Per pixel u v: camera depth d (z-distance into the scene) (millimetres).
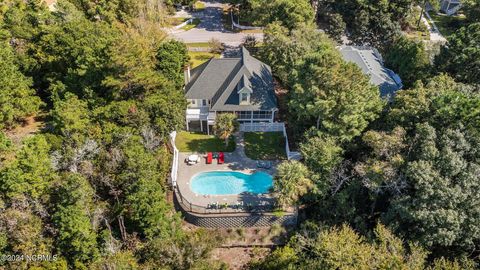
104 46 49781
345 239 36844
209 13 92875
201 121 55906
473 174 36938
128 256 35188
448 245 38719
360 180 44188
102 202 38375
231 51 75812
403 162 40250
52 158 38500
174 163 49344
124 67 46875
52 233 35406
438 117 42406
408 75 63250
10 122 50250
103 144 41969
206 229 44094
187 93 56656
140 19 65000
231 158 52312
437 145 39500
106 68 49219
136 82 48031
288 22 70688
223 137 52656
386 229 38344
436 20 97188
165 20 79750
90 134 42562
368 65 62938
